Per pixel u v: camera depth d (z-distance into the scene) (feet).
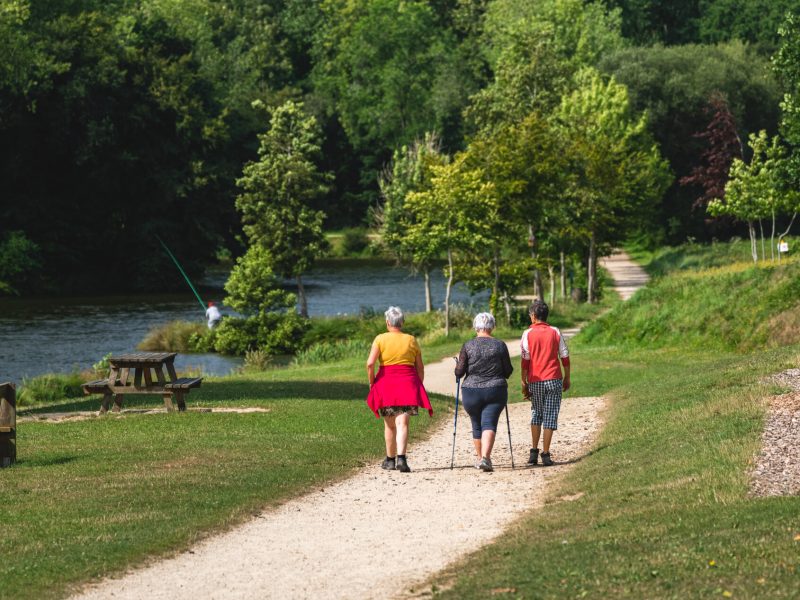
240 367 134.92
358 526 34.17
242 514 36.11
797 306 101.14
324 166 423.64
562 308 168.14
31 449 49.90
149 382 64.39
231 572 28.32
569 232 174.29
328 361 138.00
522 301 177.88
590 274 184.44
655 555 24.89
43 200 274.57
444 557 28.99
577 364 96.68
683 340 106.42
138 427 57.41
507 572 25.35
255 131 346.95
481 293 233.55
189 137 280.51
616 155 187.42
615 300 183.93
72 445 50.98
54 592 26.40
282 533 33.42
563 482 39.63
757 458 35.53
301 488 41.29
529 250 171.42
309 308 209.77
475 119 254.27
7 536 32.27
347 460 48.01
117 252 281.54
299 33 459.73
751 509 28.81
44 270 270.67
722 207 191.62
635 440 46.29
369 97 412.77
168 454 48.08
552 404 45.01
